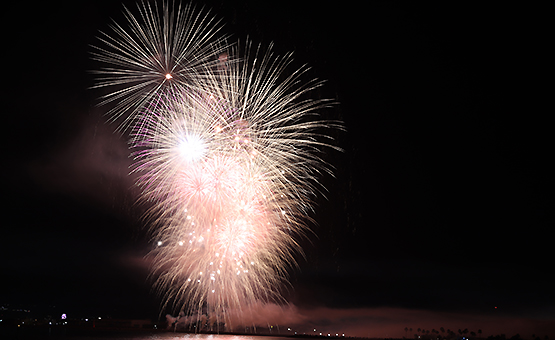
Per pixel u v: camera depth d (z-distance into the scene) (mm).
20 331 149125
